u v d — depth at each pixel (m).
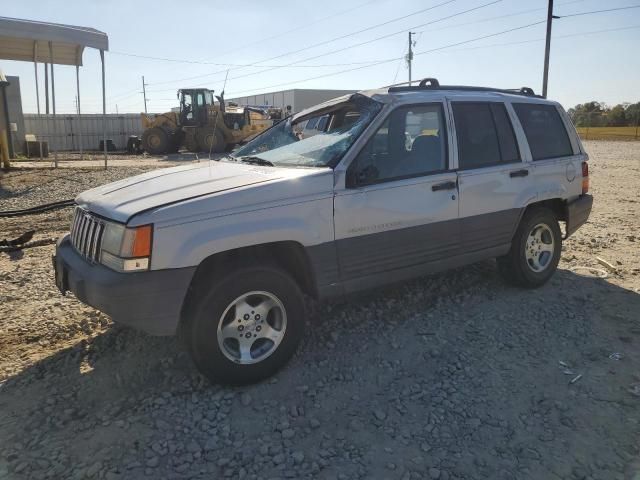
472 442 3.04
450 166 4.50
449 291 5.24
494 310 4.81
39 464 2.83
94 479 2.72
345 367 3.86
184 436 3.08
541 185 5.16
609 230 8.10
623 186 13.40
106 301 3.19
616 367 3.85
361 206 3.93
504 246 4.96
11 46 16.75
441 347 4.14
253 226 3.47
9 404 3.41
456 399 3.45
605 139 47.41
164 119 30.52
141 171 17.05
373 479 2.74
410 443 3.03
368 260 4.04
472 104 4.78
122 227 3.24
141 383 3.65
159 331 3.30
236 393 3.52
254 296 3.57
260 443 3.03
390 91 4.51
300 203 3.66
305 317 3.79
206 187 3.59
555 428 3.16
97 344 4.19
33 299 5.16
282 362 3.69
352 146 3.96
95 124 40.22
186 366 3.85
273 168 4.08
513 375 3.74
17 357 4.02
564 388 3.58
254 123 30.45
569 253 6.73
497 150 4.88
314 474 2.78
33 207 10.48
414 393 3.53
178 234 3.27
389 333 4.38
